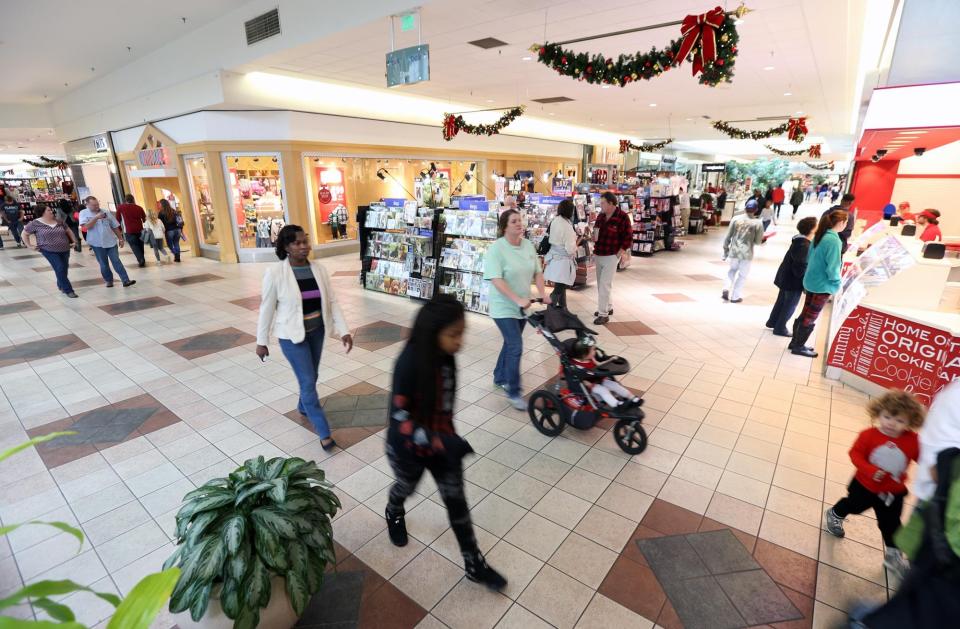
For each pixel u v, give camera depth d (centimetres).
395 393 199
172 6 779
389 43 747
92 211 823
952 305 411
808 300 509
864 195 990
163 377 473
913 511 164
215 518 181
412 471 218
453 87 1133
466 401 418
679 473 316
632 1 592
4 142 2094
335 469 321
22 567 242
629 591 227
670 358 518
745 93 1158
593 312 693
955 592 130
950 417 155
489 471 319
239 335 596
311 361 329
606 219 608
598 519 274
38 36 879
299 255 313
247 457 336
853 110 1470
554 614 215
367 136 1211
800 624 210
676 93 1170
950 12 491
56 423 386
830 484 304
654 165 3039
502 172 1814
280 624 189
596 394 337
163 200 1102
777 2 582
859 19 664
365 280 834
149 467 325
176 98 1037
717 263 1080
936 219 676
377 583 231
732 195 2619
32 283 898
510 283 380
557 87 1123
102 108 1341
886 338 407
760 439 356
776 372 480
